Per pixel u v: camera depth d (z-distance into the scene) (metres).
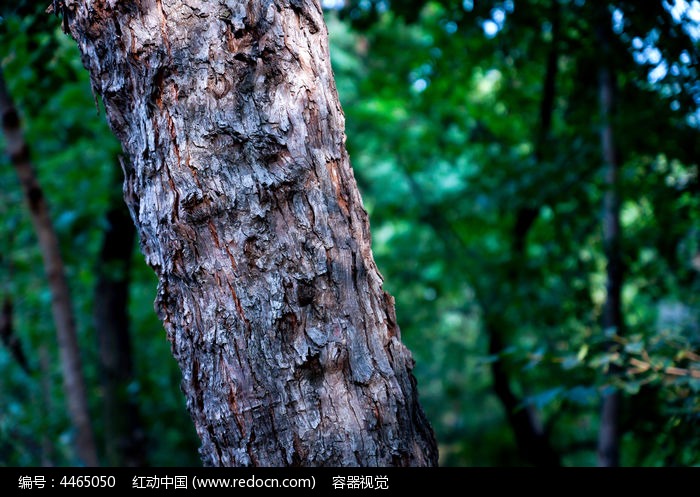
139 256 5.37
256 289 1.32
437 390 8.55
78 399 3.55
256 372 1.32
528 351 2.67
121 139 1.45
